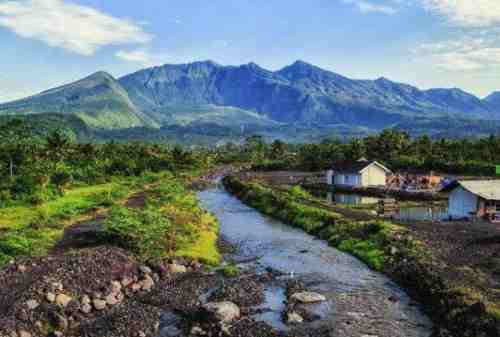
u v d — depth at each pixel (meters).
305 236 55.34
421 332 26.56
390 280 37.03
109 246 40.44
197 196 96.81
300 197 78.81
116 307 30.61
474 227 52.12
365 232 49.94
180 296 32.94
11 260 34.72
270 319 28.80
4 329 24.45
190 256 42.38
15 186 76.56
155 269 37.66
